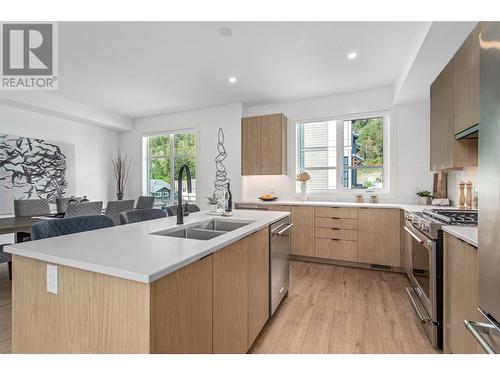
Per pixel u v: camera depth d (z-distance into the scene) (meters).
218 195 2.48
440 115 2.35
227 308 1.33
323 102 4.15
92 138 5.11
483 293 1.03
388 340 1.78
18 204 3.37
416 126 3.57
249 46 2.65
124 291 0.87
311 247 3.62
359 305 2.32
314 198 4.25
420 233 2.02
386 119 3.83
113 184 5.55
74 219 1.62
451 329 1.53
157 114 5.24
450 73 2.11
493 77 0.96
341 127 4.12
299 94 4.07
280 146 4.14
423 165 3.54
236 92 3.99
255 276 1.71
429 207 2.87
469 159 2.02
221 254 1.28
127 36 2.47
